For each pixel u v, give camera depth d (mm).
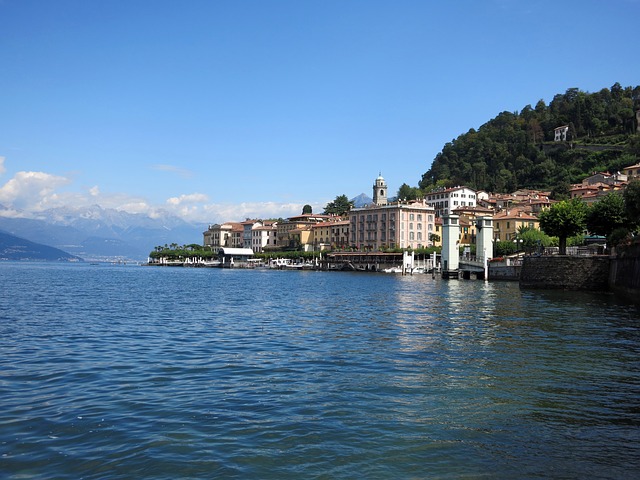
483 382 20297
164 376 21531
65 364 23719
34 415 16156
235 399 18047
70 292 72812
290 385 19984
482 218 120438
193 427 15164
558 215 85000
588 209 87688
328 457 13086
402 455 13211
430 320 40406
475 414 16375
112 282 106250
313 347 28328
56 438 14250
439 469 12422
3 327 35625
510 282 105875
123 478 11922
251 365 23672
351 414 16344
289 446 13766
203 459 12945
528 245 138500
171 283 105312
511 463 12750
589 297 62969
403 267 157250
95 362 24250
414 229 196500
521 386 19688
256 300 61969
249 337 32062
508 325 37031
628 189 64812
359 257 195500
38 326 36406
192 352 26922
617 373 21734
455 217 121250
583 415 16297
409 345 28750
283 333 33781
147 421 15680
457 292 74812
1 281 102250
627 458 13047
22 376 21281
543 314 43938
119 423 15484
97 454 13211
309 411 16656
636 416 16203
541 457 13102
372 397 18281
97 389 19375
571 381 20422
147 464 12641
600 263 74000
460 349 27344
